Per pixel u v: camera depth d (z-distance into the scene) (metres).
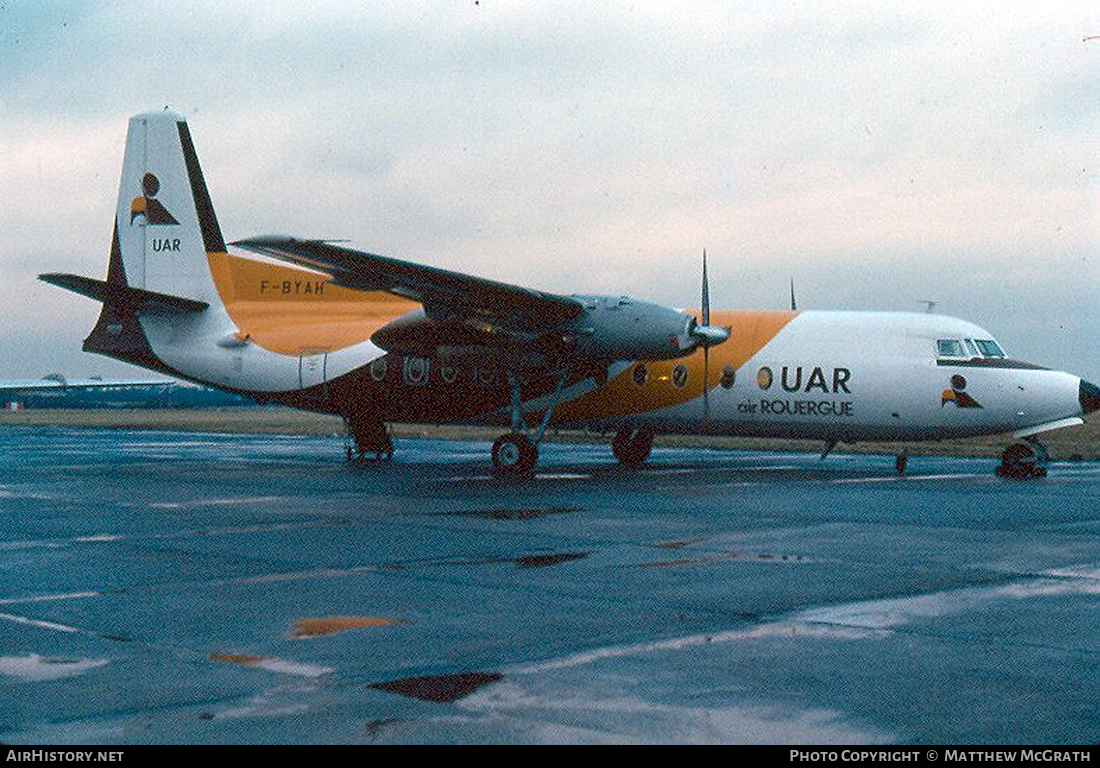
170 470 27.25
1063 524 16.11
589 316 24.05
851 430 24.97
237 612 10.12
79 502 19.52
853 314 25.42
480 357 25.22
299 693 7.51
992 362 24.03
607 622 9.65
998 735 6.59
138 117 29.97
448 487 22.25
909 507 18.34
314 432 52.75
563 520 16.75
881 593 10.92
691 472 26.12
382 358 27.14
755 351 25.39
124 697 7.41
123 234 29.97
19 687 7.65
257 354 28.34
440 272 22.61
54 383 77.44
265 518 17.08
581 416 26.81
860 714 7.00
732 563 12.73
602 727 6.78
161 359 29.25
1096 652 8.54
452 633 9.25
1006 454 24.56
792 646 8.76
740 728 6.75
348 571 12.28
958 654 8.48
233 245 21.92
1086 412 23.73
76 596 10.90
